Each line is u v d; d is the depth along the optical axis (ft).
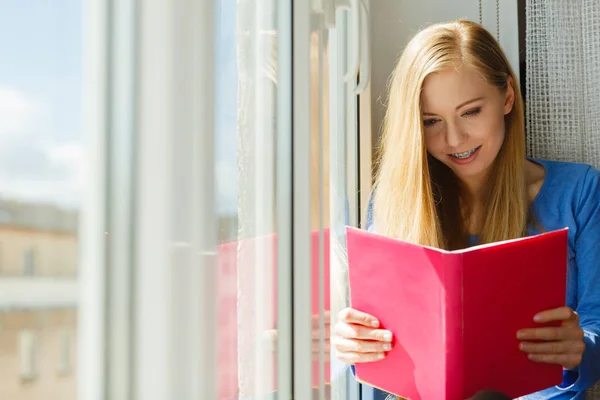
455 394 2.85
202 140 1.60
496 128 4.33
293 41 2.41
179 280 1.52
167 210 1.48
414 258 2.91
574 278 4.57
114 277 1.34
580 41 5.30
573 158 5.30
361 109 5.41
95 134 1.28
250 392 2.12
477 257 2.77
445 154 4.43
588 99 5.27
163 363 1.47
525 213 4.58
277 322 2.32
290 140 2.40
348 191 5.16
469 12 5.78
